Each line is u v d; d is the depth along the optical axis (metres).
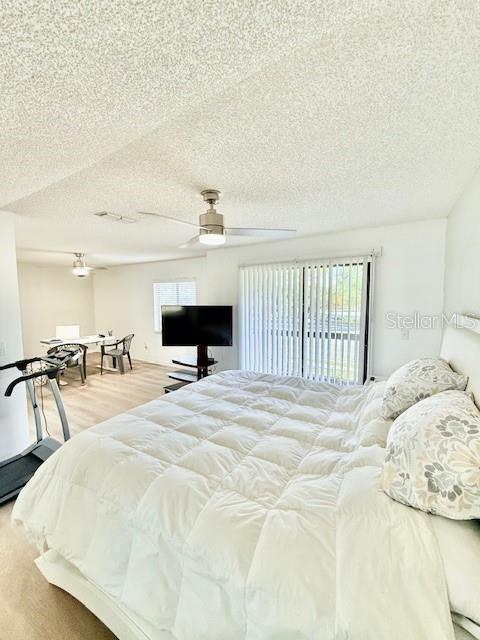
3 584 1.58
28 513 1.48
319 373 3.84
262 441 1.63
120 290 7.47
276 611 0.84
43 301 6.90
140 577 1.13
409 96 1.17
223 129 1.38
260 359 4.40
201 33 0.71
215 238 2.27
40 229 3.29
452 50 0.94
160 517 1.13
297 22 0.70
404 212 2.79
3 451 2.62
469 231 2.06
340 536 0.94
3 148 1.25
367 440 1.49
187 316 4.65
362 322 3.49
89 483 1.37
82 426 3.64
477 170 1.85
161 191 2.15
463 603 0.77
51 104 0.95
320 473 1.32
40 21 0.63
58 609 1.45
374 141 1.52
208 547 1.00
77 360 5.20
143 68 0.81
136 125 1.12
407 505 0.99
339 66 1.00
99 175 1.87
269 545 0.95
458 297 2.39
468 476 0.89
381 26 0.84
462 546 0.85
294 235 3.73
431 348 3.18
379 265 3.40
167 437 1.64
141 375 5.91
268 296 4.26
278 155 1.65
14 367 2.62
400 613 0.75
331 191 2.22
